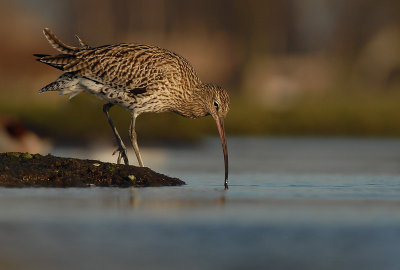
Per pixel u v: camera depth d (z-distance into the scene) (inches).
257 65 2122.3
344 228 420.2
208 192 553.0
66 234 403.5
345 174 689.6
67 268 342.6
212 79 2191.2
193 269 342.3
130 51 643.5
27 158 581.6
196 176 664.4
